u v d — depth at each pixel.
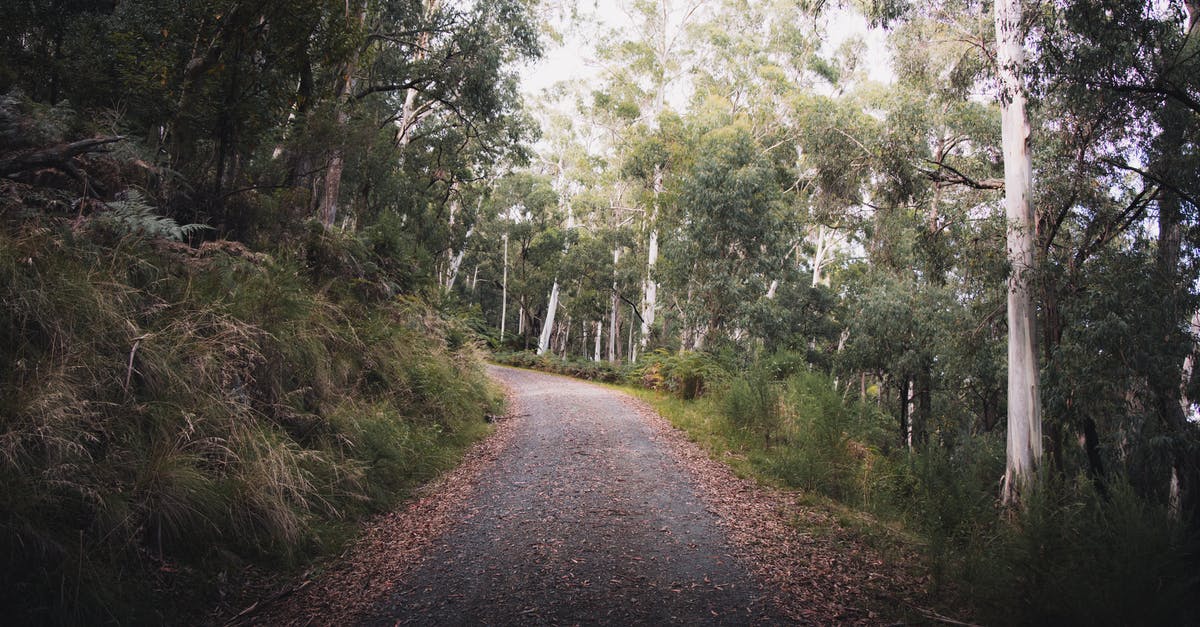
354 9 11.63
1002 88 10.74
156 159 8.14
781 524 6.92
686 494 7.95
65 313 4.87
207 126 8.92
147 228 6.33
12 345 4.55
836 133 16.08
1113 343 10.76
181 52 8.66
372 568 5.24
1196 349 10.98
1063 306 11.59
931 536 5.80
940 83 14.68
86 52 8.51
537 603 4.62
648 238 33.34
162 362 5.27
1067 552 4.87
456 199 32.50
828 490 8.86
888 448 11.39
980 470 12.10
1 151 6.25
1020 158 10.73
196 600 4.30
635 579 5.12
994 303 14.74
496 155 26.09
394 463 7.64
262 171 10.46
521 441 11.23
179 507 4.62
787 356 14.07
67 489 4.12
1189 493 10.79
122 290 5.48
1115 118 10.31
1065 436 13.77
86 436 4.37
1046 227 12.21
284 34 8.77
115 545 4.16
